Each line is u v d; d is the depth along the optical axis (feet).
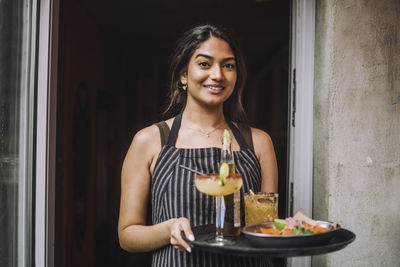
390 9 6.31
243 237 4.46
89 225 16.30
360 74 6.26
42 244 5.96
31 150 5.97
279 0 17.39
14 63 5.93
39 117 6.04
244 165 5.21
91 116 17.12
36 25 6.04
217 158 5.11
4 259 5.84
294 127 6.82
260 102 28.27
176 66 5.31
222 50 4.94
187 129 5.35
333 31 6.21
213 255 4.83
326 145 6.29
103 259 17.22
